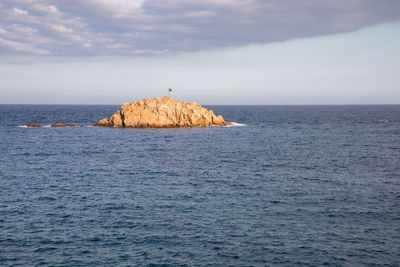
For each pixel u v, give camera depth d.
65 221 32.75
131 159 65.62
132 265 24.78
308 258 25.78
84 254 26.38
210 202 38.50
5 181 47.53
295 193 42.00
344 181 47.97
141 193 42.12
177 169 56.22
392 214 34.50
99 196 40.78
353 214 34.53
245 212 35.22
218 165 59.62
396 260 25.50
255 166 58.75
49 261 25.31
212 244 28.02
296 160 64.56
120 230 30.72
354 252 26.67
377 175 51.81
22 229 30.83
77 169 55.91
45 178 49.50
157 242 28.39
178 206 37.12
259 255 26.23
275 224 32.06
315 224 32.03
